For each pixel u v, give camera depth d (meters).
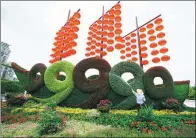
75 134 9.32
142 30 18.72
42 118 10.19
